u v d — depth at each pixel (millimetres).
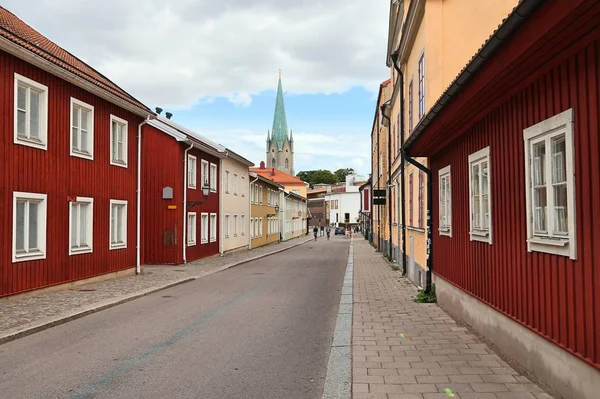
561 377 4762
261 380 5996
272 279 18484
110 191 17000
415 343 7512
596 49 4004
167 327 9367
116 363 6781
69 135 14469
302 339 8305
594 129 4055
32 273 12852
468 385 5406
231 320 10094
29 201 12828
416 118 14219
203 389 5648
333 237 77438
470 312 8312
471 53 11906
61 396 5422
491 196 6867
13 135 12062
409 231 16750
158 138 24359
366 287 15094
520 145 5754
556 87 4754
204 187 26250
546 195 5074
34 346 7844
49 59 13133
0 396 5434
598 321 4043
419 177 13742
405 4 16594
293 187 99625
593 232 4094
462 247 8758
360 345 7520
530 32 4109
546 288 5062
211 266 23547
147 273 19891
